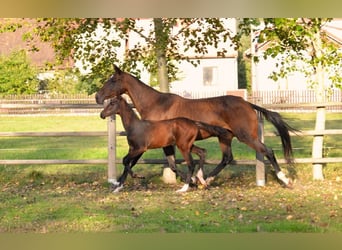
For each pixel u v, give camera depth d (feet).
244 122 33.09
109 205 28.84
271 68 115.85
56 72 42.29
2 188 35.09
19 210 27.89
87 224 24.62
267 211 27.02
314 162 36.37
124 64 39.58
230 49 120.67
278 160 35.40
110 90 34.32
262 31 35.99
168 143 32.99
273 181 36.65
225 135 32.99
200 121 33.55
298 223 24.38
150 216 26.17
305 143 56.54
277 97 107.86
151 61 39.78
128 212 27.04
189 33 39.19
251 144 33.30
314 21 35.12
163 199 30.37
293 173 38.40
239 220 25.17
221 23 39.11
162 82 37.65
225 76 123.54
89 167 42.50
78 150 52.65
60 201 30.17
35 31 36.96
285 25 34.45
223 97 33.91
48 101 98.07
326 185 34.83
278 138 59.16
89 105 36.86
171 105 34.17
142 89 34.55
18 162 36.35
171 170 36.50
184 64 123.13
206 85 124.06
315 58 36.06
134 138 32.78
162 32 36.99
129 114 33.04
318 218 25.46
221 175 38.65
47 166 42.88
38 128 73.26
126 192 33.17
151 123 32.86
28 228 24.14
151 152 51.29
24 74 105.70
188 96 118.93
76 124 79.10
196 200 29.99
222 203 29.12
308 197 30.60
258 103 36.04
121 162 36.06
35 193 33.12
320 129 36.60
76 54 38.91
